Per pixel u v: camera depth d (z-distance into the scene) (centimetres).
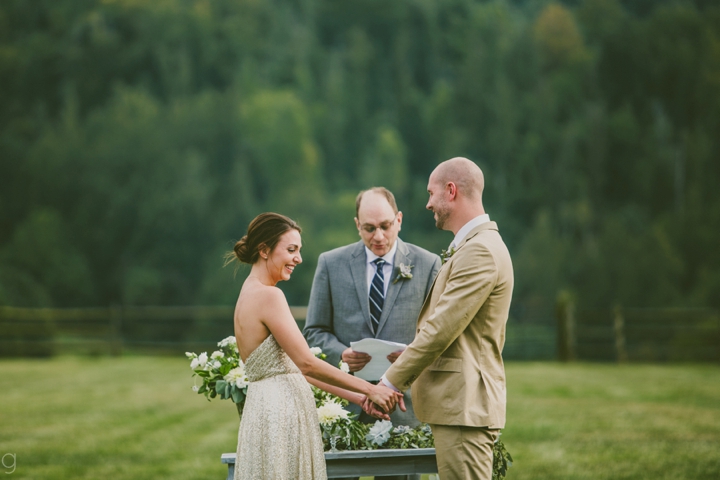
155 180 5525
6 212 5381
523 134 6631
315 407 391
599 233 5762
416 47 7875
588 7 7669
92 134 5750
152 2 6812
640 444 714
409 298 468
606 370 1409
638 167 5997
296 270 5156
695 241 4447
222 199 5606
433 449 401
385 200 466
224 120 6084
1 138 5634
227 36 6969
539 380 1243
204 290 4984
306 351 375
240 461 374
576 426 820
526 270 4766
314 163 6325
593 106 6544
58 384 1238
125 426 859
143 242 5356
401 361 377
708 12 6900
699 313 1630
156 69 6612
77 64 6400
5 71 6116
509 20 8194
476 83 7012
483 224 390
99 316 1864
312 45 7644
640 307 4025
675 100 6462
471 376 374
